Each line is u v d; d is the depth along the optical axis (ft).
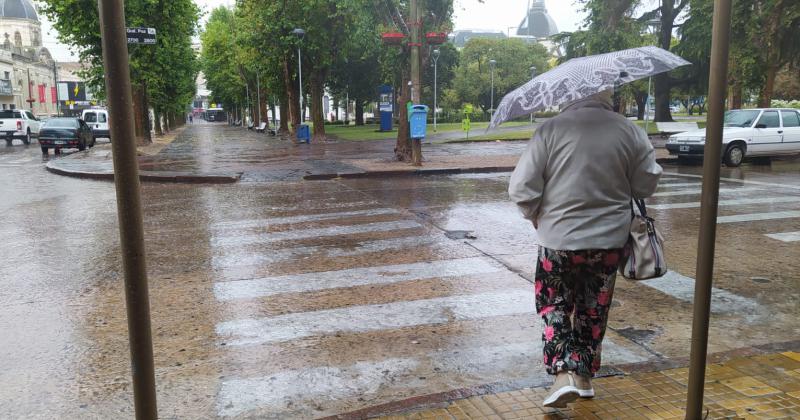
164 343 15.23
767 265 22.04
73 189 44.98
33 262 23.40
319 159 67.10
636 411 10.57
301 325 16.43
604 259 10.14
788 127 57.67
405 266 22.31
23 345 15.19
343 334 15.78
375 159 65.41
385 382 13.01
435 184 46.52
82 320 16.96
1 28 317.42
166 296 19.01
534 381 12.26
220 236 27.84
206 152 82.58
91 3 79.51
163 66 96.73
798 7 67.62
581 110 10.14
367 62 162.40
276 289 19.67
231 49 174.40
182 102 158.81
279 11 103.55
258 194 41.70
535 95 10.09
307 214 33.45
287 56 108.58
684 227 28.71
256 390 12.70
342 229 29.17
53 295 19.24
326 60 105.29
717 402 10.77
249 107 203.82
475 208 34.96
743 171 52.85
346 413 10.95
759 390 11.25
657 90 124.57
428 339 15.38
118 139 7.01
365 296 18.88
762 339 15.12
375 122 225.56
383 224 30.30
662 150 70.33
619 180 9.99
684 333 15.49
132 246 7.29
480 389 11.84
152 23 88.89
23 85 250.78
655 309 17.42
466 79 256.11
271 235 27.96
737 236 26.81
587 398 11.07
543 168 10.12
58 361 14.24
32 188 45.65
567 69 10.49
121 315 17.35
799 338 15.17
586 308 10.74
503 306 17.84
